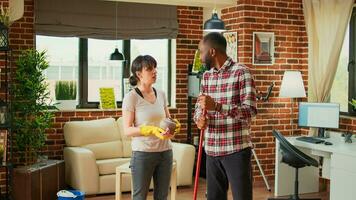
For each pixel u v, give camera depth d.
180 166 6.30
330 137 5.94
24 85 5.69
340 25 6.02
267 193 6.14
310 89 6.43
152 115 3.74
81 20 6.70
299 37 6.78
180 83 7.42
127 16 6.99
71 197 5.19
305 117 6.03
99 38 6.83
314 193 6.24
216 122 3.22
